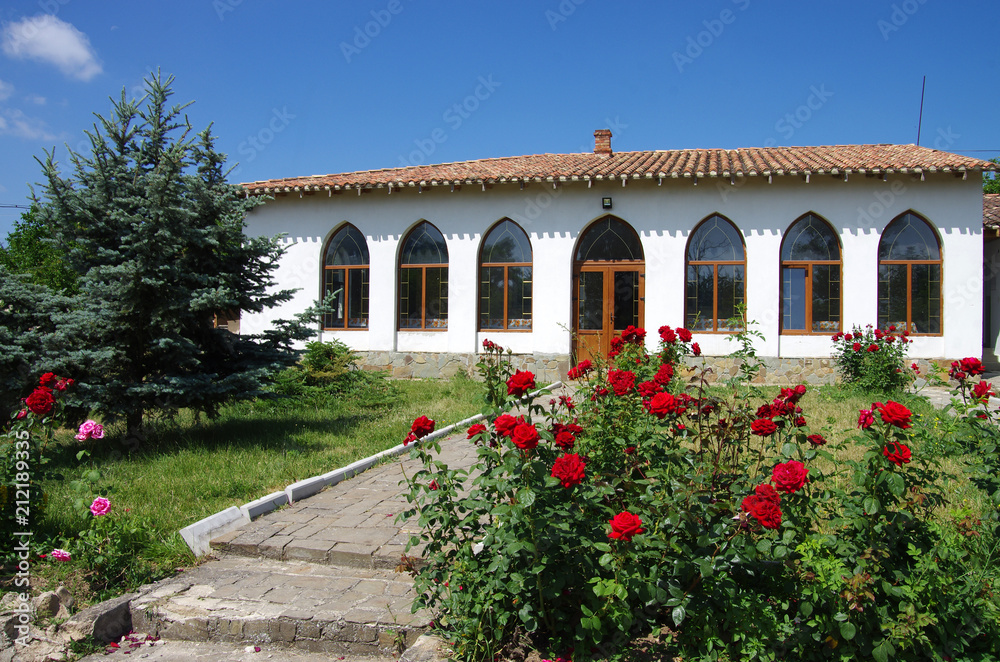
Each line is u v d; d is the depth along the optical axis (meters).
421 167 16.48
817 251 13.34
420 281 14.93
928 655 3.09
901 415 2.95
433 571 3.49
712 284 13.59
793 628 3.04
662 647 3.29
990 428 4.02
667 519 3.01
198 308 7.66
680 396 3.84
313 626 3.78
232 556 4.88
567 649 3.29
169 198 7.45
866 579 2.90
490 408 3.56
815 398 10.96
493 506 3.27
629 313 14.01
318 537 4.96
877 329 12.67
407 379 14.38
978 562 3.46
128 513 5.09
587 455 3.62
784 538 2.90
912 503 3.23
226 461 6.98
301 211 15.34
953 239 12.77
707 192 13.50
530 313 14.34
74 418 7.66
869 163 12.74
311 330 9.12
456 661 3.23
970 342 12.71
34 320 7.75
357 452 7.59
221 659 3.74
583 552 3.23
